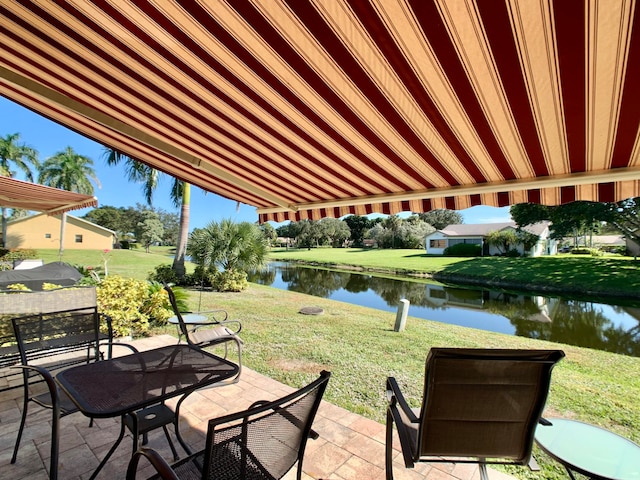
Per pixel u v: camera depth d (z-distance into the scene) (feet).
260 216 15.61
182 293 25.66
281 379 14.43
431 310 41.19
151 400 5.86
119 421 9.49
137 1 4.37
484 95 5.40
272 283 62.64
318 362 16.98
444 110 6.02
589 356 21.09
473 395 5.25
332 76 5.41
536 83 4.90
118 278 19.90
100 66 6.06
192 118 7.63
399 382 14.65
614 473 4.92
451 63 4.70
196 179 12.52
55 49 5.76
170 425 9.44
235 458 4.13
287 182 11.55
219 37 4.86
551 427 6.19
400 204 11.42
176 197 49.88
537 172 8.52
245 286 44.34
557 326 33.50
